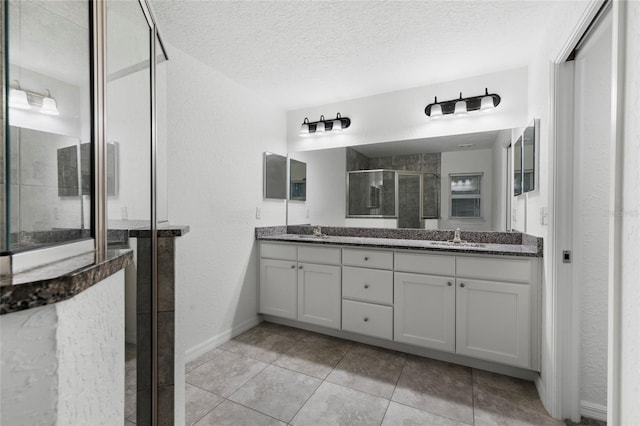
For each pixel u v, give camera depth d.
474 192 2.43
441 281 2.03
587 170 1.49
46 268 0.48
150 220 1.20
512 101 2.29
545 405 1.58
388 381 1.83
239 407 1.58
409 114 2.67
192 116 2.09
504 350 1.84
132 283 0.98
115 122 0.85
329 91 2.73
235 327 2.50
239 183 2.56
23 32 0.51
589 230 1.49
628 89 0.75
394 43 1.94
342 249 2.39
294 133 3.21
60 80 0.59
